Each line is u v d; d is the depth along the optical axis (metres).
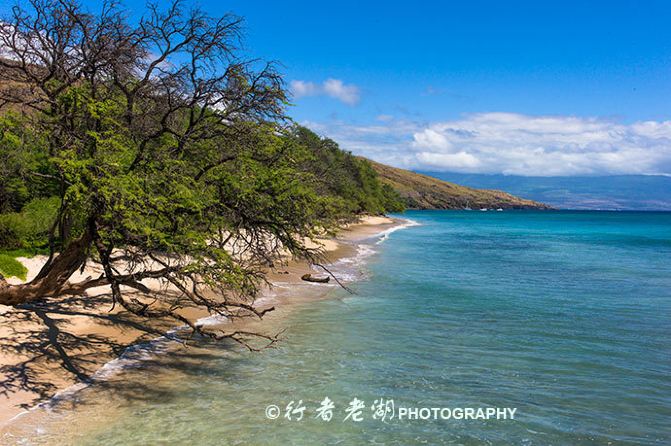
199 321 15.46
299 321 16.09
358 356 12.53
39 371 10.12
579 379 11.09
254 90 11.76
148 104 11.93
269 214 12.42
